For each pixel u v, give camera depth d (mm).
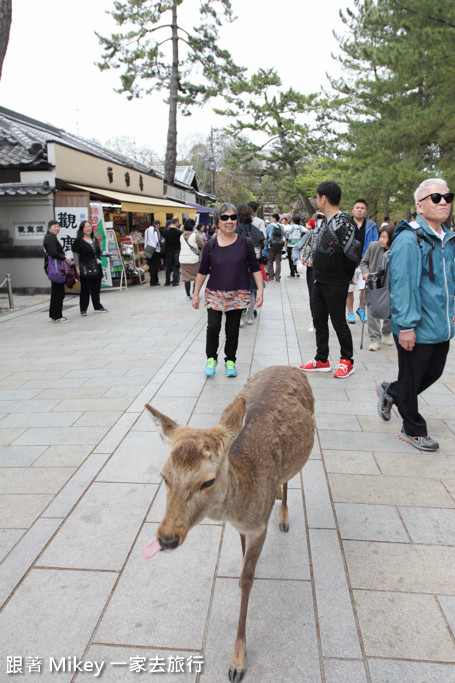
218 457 2049
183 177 33781
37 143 13242
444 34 14820
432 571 2824
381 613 2545
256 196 54688
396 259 3840
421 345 3943
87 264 10258
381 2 16641
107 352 7414
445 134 16438
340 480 3752
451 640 2383
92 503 3514
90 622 2529
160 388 5723
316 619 2520
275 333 8203
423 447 4152
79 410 5176
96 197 14719
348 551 3006
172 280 15172
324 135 33719
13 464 4082
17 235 13586
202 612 2578
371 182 17812
